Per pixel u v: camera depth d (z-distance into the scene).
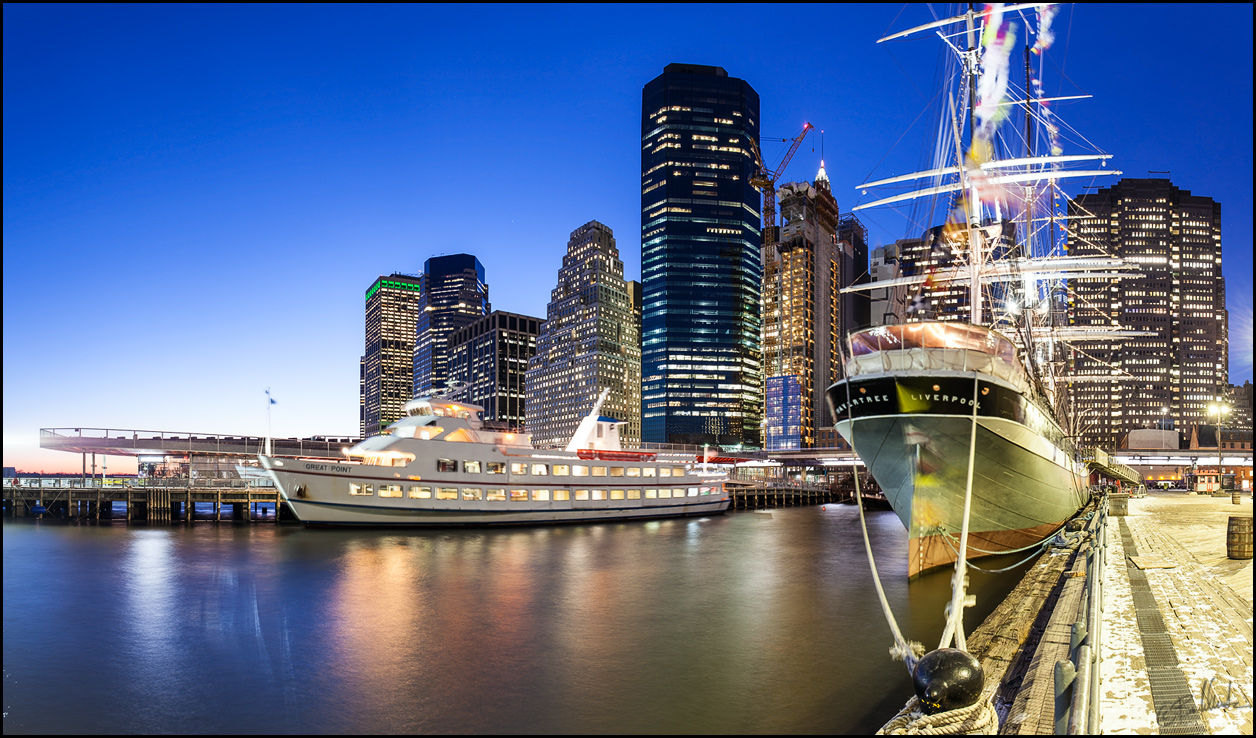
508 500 64.69
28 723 17.30
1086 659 10.23
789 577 36.81
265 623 26.64
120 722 17.39
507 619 26.88
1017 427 30.94
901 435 30.42
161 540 54.66
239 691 19.34
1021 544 38.31
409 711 17.66
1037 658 14.73
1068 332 64.69
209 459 89.00
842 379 31.72
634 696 18.30
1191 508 64.44
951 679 11.81
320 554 45.72
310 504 57.28
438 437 61.62
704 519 80.06
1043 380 53.22
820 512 103.88
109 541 54.53
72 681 20.27
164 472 97.81
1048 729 11.13
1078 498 53.47
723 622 26.12
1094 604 14.69
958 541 33.22
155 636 25.00
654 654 21.97
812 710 17.11
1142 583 21.73
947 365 29.22
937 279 49.41
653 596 31.45
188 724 17.22
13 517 79.00
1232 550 26.94
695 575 37.56
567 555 45.88
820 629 24.86
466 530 60.59
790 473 195.38
